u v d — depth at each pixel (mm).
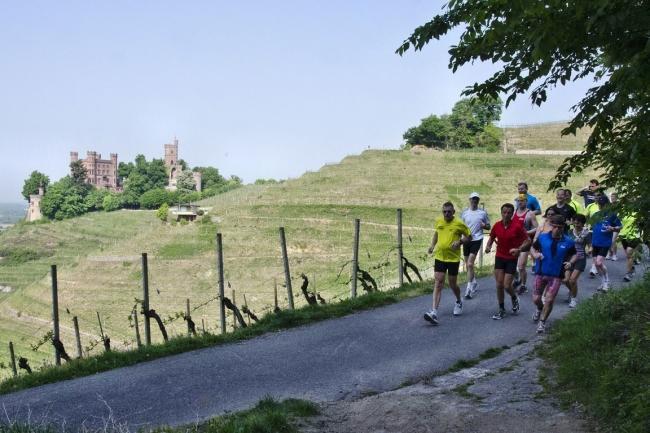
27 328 56594
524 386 7965
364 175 87000
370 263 52875
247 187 140125
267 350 10766
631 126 5980
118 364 10625
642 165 5926
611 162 6750
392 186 81562
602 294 11359
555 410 6949
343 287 46094
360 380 8758
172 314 50750
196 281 60156
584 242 12680
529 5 4625
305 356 10227
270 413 6781
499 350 10000
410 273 34344
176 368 9945
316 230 67375
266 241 66312
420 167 89188
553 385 7871
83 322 53906
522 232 11922
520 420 6688
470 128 114125
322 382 8750
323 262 58312
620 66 5219
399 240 17000
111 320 52906
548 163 88125
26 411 8133
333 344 10906
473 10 5340
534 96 6531
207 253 66188
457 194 76938
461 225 11953
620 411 6148
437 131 115688
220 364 10008
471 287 14312
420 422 6785
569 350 8773
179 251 68000
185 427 6867
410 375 8891
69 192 186250
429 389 8109
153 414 7715
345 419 7031
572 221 12727
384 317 12852
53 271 12547
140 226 146625
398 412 7129
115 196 198000
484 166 87562
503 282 12102
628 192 6773
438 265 12031
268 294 53094
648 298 9727
